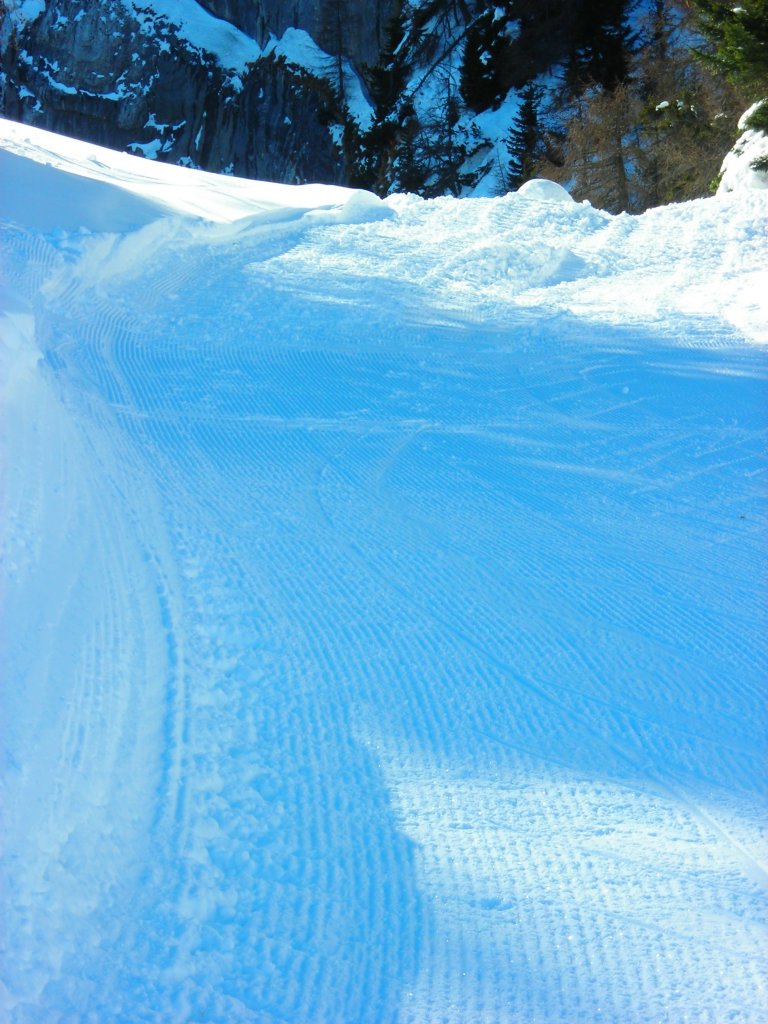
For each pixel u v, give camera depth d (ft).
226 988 9.07
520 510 22.93
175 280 43.60
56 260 38.17
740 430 30.76
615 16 170.50
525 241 58.39
